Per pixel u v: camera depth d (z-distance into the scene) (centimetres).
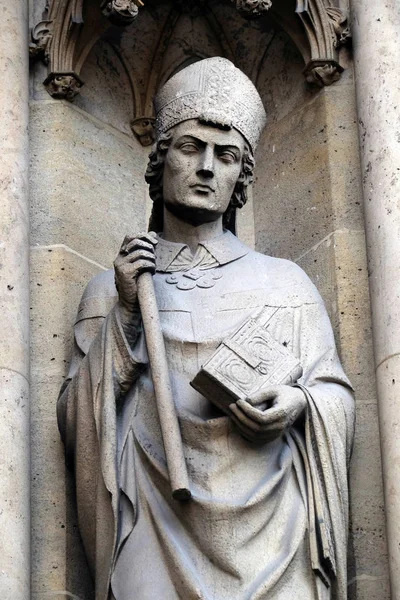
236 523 725
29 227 841
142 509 738
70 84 880
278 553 729
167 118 811
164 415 732
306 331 786
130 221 897
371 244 826
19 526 761
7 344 789
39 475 802
